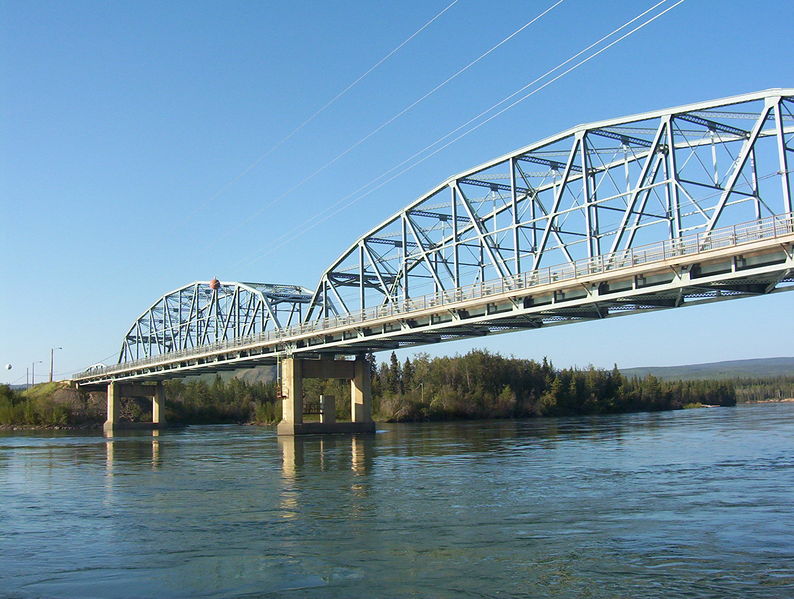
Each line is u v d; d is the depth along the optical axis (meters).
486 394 167.88
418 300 74.31
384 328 81.12
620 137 59.62
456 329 72.38
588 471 45.19
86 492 41.38
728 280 46.78
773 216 43.56
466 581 20.88
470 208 71.62
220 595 20.23
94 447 86.94
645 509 30.97
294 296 119.06
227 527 29.47
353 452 66.62
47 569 23.33
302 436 95.44
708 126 52.62
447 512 31.62
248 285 121.88
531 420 148.62
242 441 92.31
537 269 60.31
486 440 79.44
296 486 41.75
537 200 69.50
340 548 25.17
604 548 24.20
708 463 47.84
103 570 23.08
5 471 55.34
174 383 199.25
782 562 22.08
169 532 28.77
